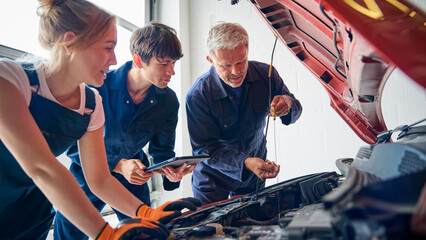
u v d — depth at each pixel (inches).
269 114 49.1
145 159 63.1
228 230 25.1
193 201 33.3
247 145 60.2
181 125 109.4
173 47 44.6
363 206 11.1
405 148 16.4
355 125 48.4
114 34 28.5
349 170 20.1
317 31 29.5
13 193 32.1
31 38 73.0
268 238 20.4
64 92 30.8
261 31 104.8
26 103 25.9
